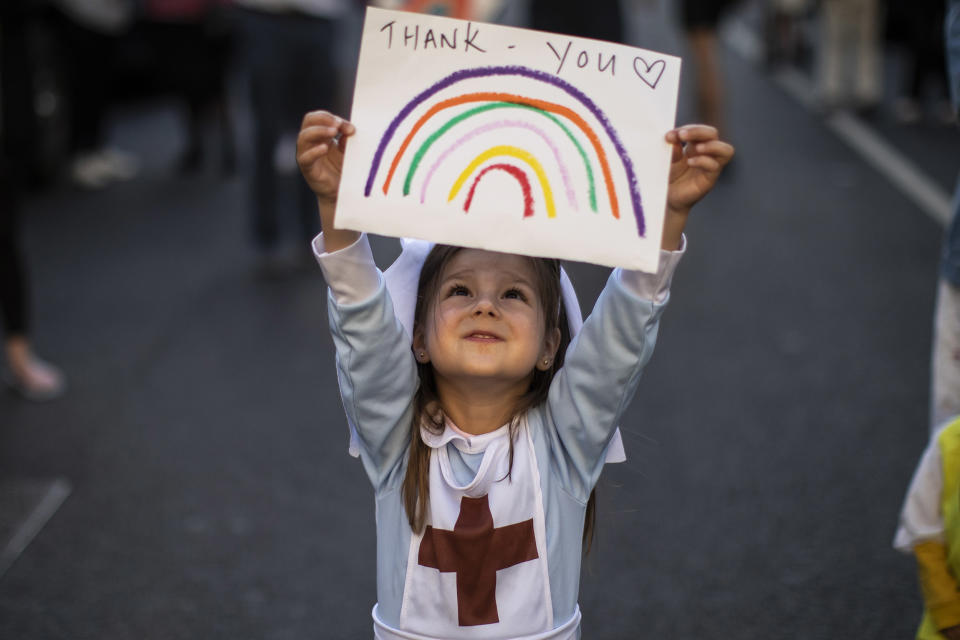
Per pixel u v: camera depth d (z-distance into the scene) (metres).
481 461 2.24
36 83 8.26
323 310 6.21
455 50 2.06
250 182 6.72
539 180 2.04
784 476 4.29
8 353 5.14
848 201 8.09
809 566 3.69
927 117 10.48
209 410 4.99
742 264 6.81
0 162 4.98
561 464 2.28
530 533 2.24
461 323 2.16
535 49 2.06
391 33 2.06
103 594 3.64
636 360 2.17
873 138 9.86
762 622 3.40
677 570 3.67
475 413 2.26
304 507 4.16
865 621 3.39
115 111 11.45
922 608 3.45
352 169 2.04
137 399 5.11
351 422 2.33
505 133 2.05
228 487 4.31
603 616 3.43
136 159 9.70
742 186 8.51
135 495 4.26
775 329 5.82
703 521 3.98
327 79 6.78
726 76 12.53
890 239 7.26
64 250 7.30
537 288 2.21
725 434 4.66
